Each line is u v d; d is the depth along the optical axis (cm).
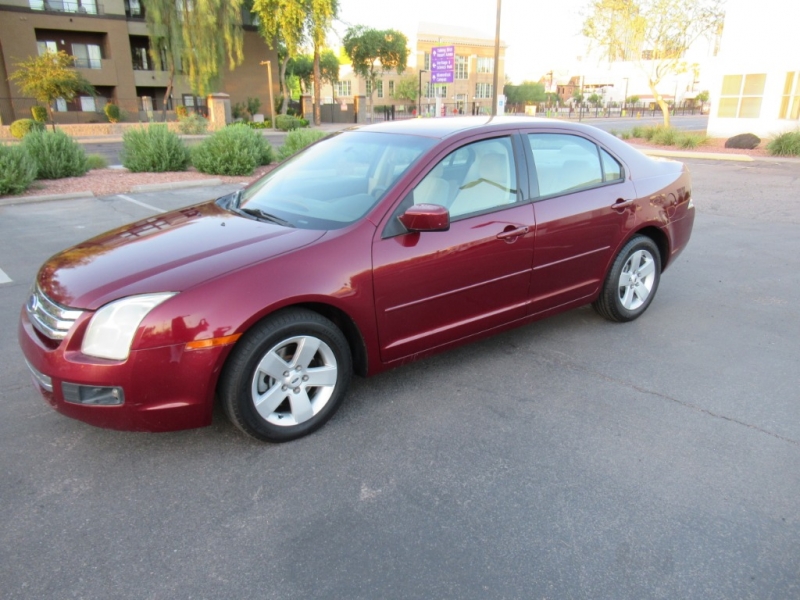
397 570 238
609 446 321
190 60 3856
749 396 374
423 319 362
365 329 336
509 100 8256
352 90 7931
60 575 234
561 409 359
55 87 3169
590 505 275
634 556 245
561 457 312
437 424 344
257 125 3766
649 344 454
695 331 479
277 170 440
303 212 362
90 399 282
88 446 321
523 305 412
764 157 1844
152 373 279
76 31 3900
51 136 1345
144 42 4300
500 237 379
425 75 7662
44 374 286
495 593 226
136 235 353
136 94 4269
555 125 434
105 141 2842
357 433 334
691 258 695
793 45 2138
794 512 271
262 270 299
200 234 340
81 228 859
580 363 421
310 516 268
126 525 262
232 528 261
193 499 279
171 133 1519
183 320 280
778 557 244
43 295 304
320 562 242
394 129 417
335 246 321
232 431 337
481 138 389
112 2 3906
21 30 3647
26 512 270
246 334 298
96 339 278
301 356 318
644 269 492
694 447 320
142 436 331
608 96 8162
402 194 347
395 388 386
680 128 3591
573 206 420
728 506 275
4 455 312
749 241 775
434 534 257
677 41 2430
